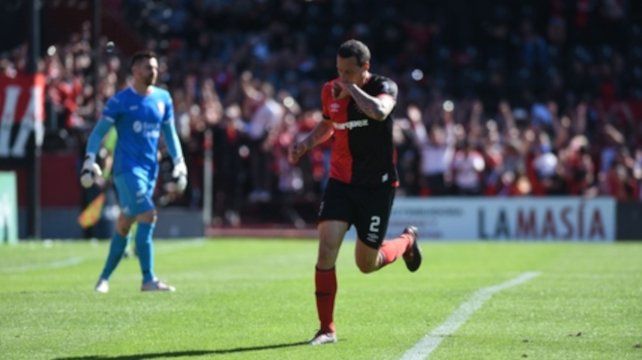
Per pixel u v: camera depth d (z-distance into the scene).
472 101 69.69
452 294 28.95
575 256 43.97
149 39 66.50
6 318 25.38
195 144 61.94
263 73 75.19
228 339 22.55
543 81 74.56
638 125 69.25
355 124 21.67
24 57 60.66
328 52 78.56
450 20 80.00
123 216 30.33
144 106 30.36
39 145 55.78
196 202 61.69
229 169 64.00
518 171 61.22
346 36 79.75
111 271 30.64
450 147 62.41
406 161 63.31
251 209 65.38
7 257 43.75
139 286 32.12
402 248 24.17
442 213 60.19
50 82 59.03
